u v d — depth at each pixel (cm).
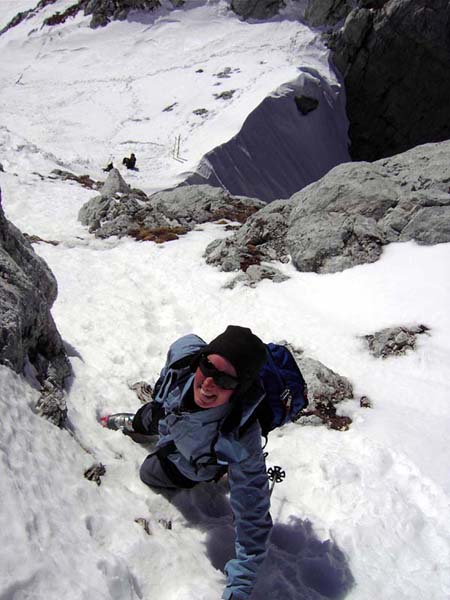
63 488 305
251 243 831
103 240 966
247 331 281
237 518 302
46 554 255
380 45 4769
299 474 411
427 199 790
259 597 317
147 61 5116
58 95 4678
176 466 349
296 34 5153
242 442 294
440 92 4794
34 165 2127
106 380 478
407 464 412
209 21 5431
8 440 297
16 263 429
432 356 552
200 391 285
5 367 348
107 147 3862
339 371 543
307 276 737
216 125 4084
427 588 333
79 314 600
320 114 4616
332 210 820
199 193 1174
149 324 604
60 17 5706
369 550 353
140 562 297
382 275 693
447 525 370
